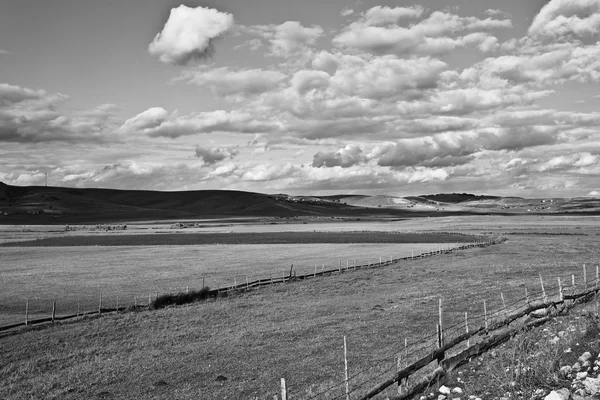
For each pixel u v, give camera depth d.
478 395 12.09
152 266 77.38
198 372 23.73
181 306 42.28
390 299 40.06
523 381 11.98
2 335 32.81
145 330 33.38
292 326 32.09
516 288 39.41
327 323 32.31
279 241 131.38
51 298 49.28
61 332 33.22
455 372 14.12
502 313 24.75
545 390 11.23
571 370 12.12
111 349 28.88
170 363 25.45
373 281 53.03
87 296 50.19
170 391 21.39
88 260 87.81
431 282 48.78
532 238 111.94
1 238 156.88
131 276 65.62
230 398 19.86
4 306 45.44
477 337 18.69
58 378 23.86
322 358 24.14
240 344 28.38
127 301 46.84
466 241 115.81
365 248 104.56
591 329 15.55
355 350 24.94
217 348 27.83
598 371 11.56
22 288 55.91
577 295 23.25
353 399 13.73
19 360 27.45
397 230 182.25
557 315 20.31
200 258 89.69
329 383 19.33
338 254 92.62
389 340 26.36
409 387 13.15
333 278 57.25
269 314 37.00
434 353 14.75
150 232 194.75
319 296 45.16
